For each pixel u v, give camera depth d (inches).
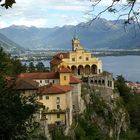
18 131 955.3
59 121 5280.5
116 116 6934.1
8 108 955.3
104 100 7130.9
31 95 1041.5
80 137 5541.3
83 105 6373.0
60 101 5344.5
